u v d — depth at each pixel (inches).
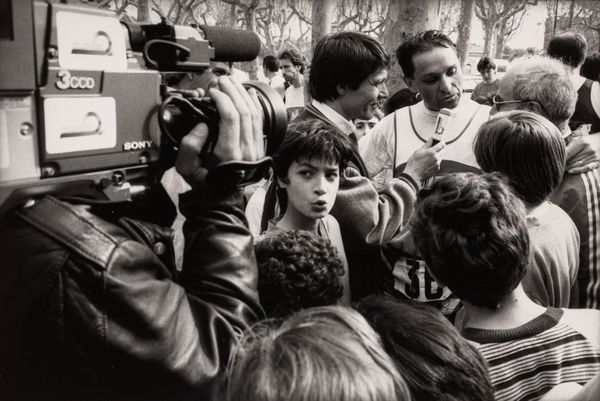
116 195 36.5
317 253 50.6
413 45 95.4
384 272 76.3
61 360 31.7
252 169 39.8
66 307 31.0
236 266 38.5
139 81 37.9
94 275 31.1
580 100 135.9
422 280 74.3
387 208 75.7
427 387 32.1
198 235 39.3
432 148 79.3
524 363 49.4
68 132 33.8
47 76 32.6
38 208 32.2
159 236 39.1
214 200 39.9
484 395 34.0
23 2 31.2
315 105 89.4
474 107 97.3
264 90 44.9
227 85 39.8
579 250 75.6
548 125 67.4
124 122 37.0
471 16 359.6
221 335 35.5
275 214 78.2
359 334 26.2
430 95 95.3
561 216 71.2
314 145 64.8
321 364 24.1
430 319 35.5
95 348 31.1
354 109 88.6
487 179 54.2
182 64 41.4
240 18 417.7
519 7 426.3
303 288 49.1
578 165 79.9
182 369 32.7
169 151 40.4
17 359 32.4
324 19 375.2
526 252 50.2
